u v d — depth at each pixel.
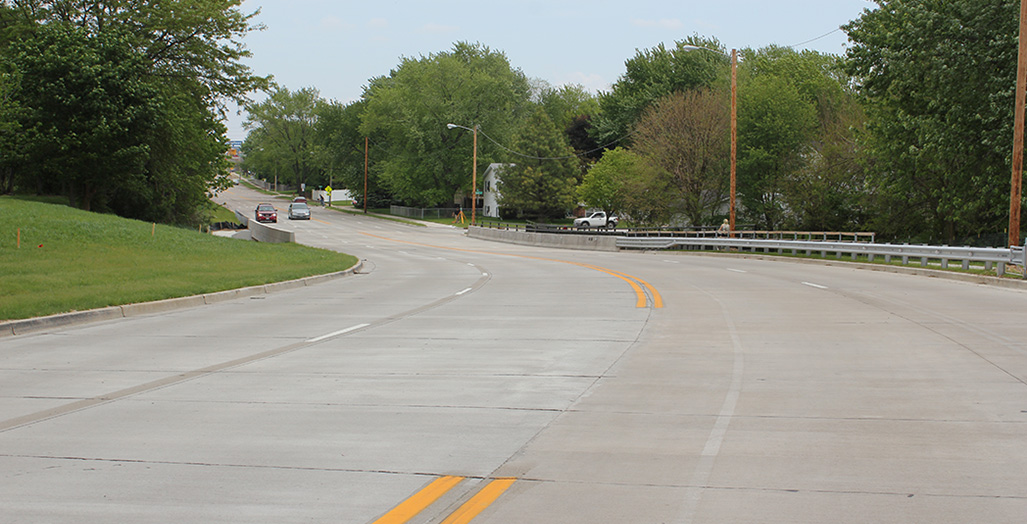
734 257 37.91
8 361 10.12
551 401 7.60
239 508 4.80
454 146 96.31
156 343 11.62
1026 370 8.77
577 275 25.14
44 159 37.84
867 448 5.89
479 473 5.44
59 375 9.15
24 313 13.52
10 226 25.88
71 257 23.14
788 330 12.10
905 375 8.58
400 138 100.31
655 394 7.82
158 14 43.81
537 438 6.30
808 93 61.03
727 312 14.53
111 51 38.75
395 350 10.77
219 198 140.50
